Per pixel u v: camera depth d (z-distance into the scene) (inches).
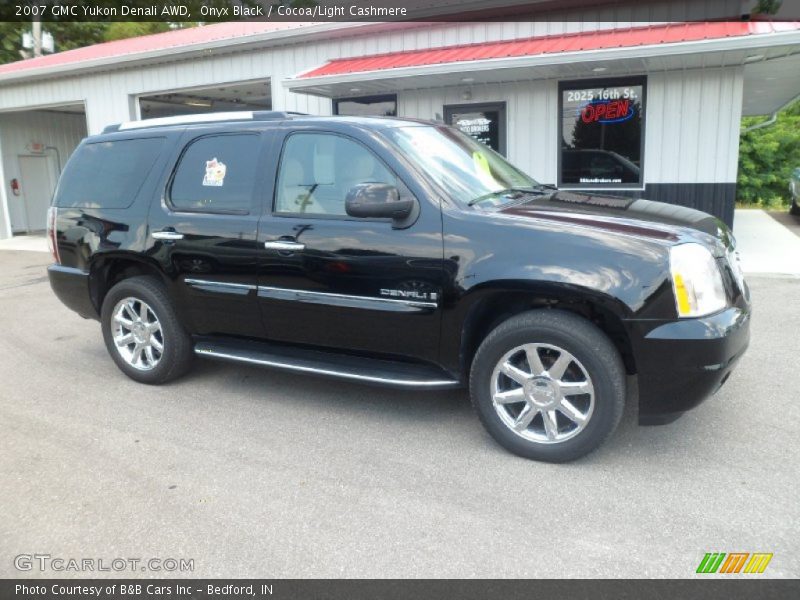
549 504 127.5
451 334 149.8
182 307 189.3
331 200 164.1
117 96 596.1
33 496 136.3
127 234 194.4
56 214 212.5
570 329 136.6
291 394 191.8
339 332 164.6
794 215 649.0
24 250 569.0
